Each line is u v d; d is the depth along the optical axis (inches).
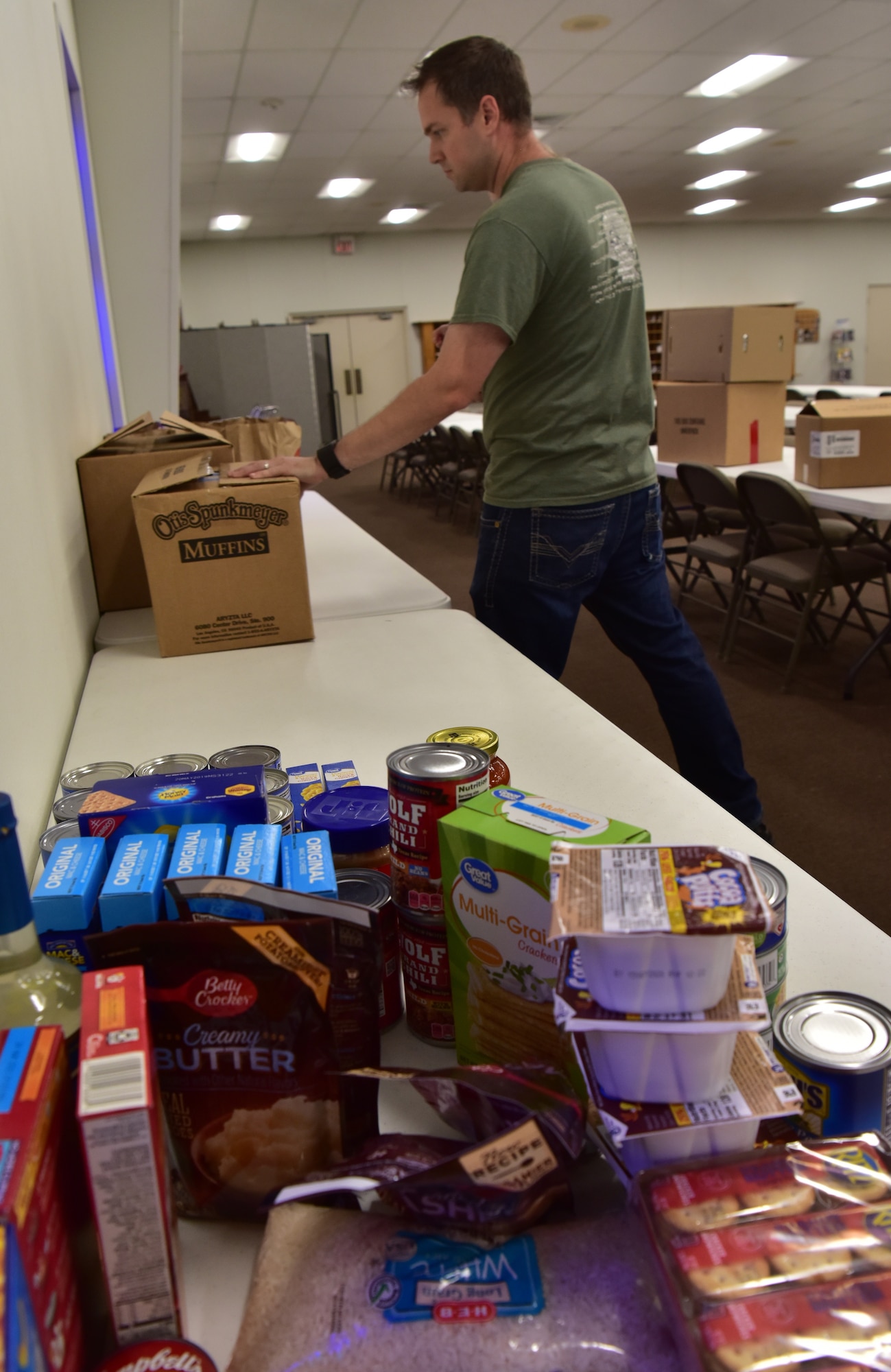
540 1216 18.5
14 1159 13.9
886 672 143.5
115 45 110.7
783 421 153.6
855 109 307.1
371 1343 16.3
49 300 59.4
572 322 65.7
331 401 445.1
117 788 28.3
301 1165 20.0
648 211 482.0
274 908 20.1
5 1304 12.4
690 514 212.5
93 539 70.1
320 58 229.1
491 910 22.3
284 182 362.6
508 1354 16.0
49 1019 17.9
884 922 82.0
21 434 45.3
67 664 52.9
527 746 42.6
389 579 78.4
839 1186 17.3
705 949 16.8
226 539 58.7
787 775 111.3
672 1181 17.5
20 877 17.9
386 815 29.0
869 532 152.0
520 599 72.7
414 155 334.0
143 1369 15.5
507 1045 23.1
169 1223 16.1
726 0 209.6
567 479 68.9
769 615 177.8
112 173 119.3
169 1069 19.5
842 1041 20.6
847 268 580.4
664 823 34.9
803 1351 14.4
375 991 20.3
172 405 136.9
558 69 250.1
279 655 59.1
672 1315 15.8
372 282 527.5
